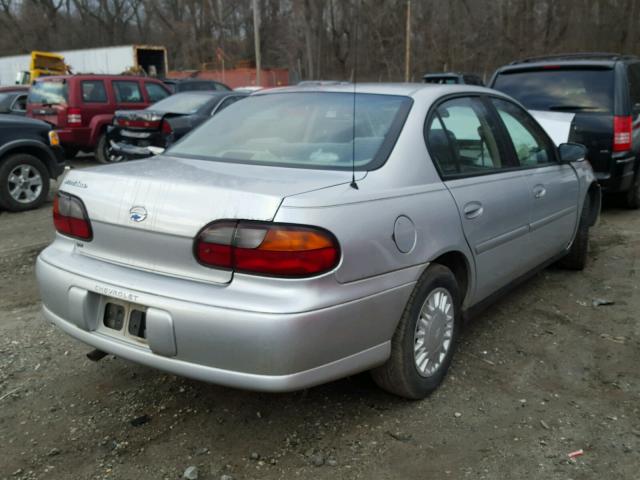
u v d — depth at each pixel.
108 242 2.89
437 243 3.11
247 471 2.72
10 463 2.78
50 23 62.53
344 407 3.22
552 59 8.32
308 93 3.80
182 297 2.58
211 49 53.09
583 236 5.21
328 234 2.55
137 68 25.59
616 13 34.78
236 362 2.52
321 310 2.52
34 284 5.16
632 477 2.68
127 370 3.63
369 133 3.25
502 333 4.16
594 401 3.30
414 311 3.03
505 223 3.77
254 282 2.52
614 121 7.04
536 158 4.41
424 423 3.08
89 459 2.81
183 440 2.95
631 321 4.35
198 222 2.59
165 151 3.63
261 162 3.18
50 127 8.45
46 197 8.43
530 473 2.71
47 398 3.32
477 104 3.90
